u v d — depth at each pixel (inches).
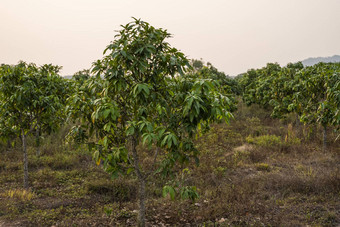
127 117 140.0
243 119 605.0
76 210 196.1
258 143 406.9
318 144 397.1
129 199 226.4
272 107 658.2
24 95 220.1
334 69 345.4
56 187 257.3
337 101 236.8
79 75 531.2
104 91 133.4
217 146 406.6
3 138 240.7
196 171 288.8
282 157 341.1
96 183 245.9
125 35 125.0
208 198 215.9
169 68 129.7
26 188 247.9
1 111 233.5
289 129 466.0
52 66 269.4
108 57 125.4
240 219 177.6
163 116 140.3
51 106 232.4
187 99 116.0
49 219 178.7
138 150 362.3
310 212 184.5
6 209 194.4
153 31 127.0
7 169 309.7
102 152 138.3
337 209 186.2
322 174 245.3
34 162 329.7
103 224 170.9
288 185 233.5
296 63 727.7
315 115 323.0
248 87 734.5
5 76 221.8
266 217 179.6
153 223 173.9
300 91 380.8
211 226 168.7
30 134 262.5
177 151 136.1
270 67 754.2
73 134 147.0
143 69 120.1
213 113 118.8
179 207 199.0
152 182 258.4
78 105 137.5
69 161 330.3
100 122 140.9
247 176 271.6
